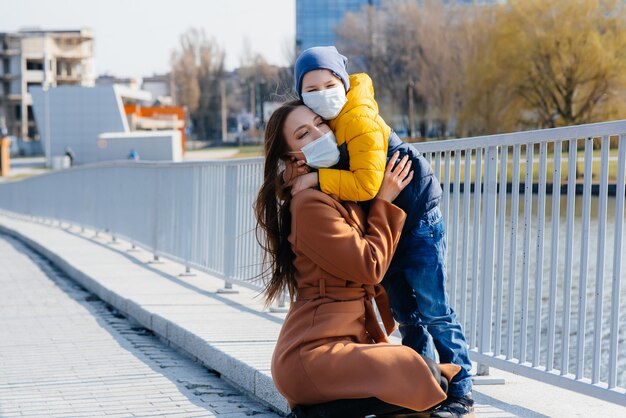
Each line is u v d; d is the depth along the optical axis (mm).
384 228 3365
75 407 5074
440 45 64250
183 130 85375
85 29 125250
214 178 9055
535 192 15352
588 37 42406
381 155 3383
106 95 75188
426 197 3529
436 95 64625
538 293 4395
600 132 3918
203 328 6613
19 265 13711
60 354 6688
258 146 100250
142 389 5523
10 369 6133
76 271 11242
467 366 3658
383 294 3596
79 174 18109
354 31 78625
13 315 8656
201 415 4887
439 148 5207
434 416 3439
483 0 61656
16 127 122438
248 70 124125
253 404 5137
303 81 3393
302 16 97312
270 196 3523
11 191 28562
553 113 44594
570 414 4203
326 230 3322
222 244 8844
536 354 4414
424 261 3551
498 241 4727
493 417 4152
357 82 3479
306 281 3455
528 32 43906
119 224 14297
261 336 6266
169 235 10977
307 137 3373
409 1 71625
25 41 121938
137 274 10453
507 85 44625
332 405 3332
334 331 3355
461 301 5070
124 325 8031
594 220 14094
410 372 3268
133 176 13125
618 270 3840
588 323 7734
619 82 42406
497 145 4699
